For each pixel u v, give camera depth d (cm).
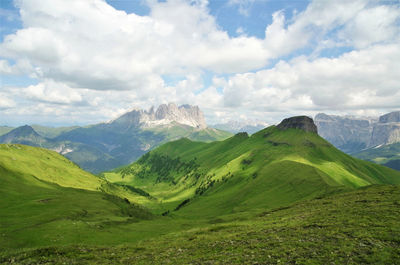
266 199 19775
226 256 3588
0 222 10044
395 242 3416
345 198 8406
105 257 4209
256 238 4447
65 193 18425
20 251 4416
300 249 3484
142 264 3691
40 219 10450
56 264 3766
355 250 3247
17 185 17650
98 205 15112
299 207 8744
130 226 10669
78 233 8212
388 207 5512
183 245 4759
